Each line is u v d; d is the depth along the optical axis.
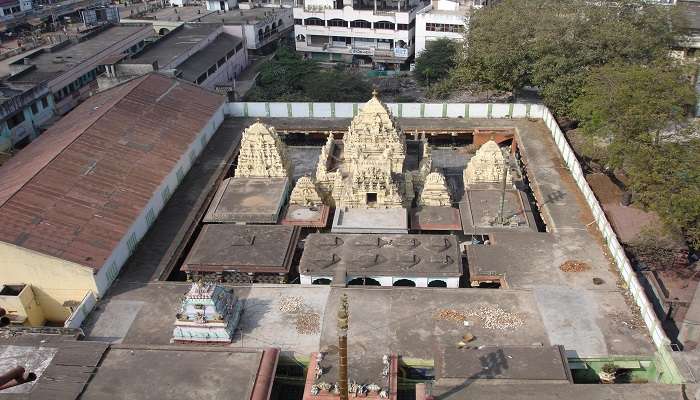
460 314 40.25
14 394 33.91
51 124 75.69
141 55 89.38
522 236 48.34
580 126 66.00
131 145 55.47
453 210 52.62
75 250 42.19
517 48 70.12
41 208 44.78
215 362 35.84
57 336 38.44
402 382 35.88
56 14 128.62
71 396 33.34
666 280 45.94
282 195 54.34
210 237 48.34
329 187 55.72
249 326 39.94
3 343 37.81
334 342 38.38
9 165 54.91
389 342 38.12
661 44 71.12
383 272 44.19
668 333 39.88
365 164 54.16
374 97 56.03
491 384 33.12
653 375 36.59
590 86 62.69
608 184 56.38
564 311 40.38
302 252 49.09
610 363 36.50
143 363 35.78
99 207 46.88
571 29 68.81
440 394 32.59
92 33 100.25
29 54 88.38
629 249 47.62
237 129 69.12
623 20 69.88
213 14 117.50
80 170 50.06
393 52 107.00
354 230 49.66
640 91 54.38
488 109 71.44
